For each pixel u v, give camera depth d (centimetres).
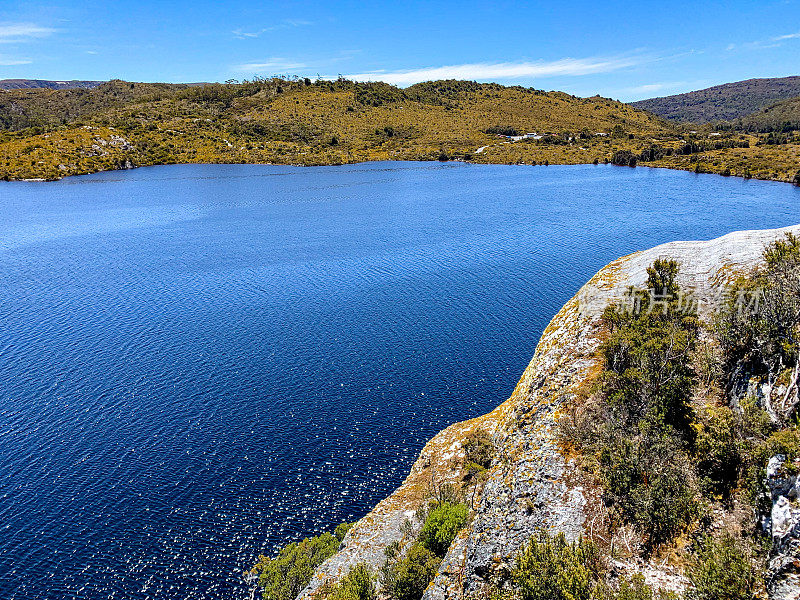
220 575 2650
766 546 944
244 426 3878
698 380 1383
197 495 3194
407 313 6044
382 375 4606
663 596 945
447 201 13512
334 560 2220
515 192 14450
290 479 3319
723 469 1147
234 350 5159
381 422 3909
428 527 2017
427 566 1830
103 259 8625
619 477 1195
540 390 1669
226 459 3516
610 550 1098
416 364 4788
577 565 1028
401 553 2075
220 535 2897
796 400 1095
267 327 5731
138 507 3103
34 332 5625
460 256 8338
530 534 1223
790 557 872
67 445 3675
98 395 4316
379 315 6006
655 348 1423
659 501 1117
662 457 1194
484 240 9262
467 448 2617
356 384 4462
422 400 4200
